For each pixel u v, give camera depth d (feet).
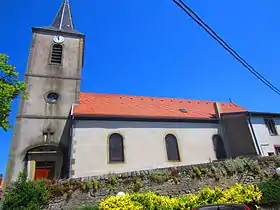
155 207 26.86
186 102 67.10
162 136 48.62
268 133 55.11
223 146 53.47
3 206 25.48
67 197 28.07
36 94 47.50
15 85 39.96
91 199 28.68
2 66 39.40
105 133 44.34
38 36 54.70
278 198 30.68
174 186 32.45
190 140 50.85
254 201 29.96
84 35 58.29
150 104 59.26
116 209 25.29
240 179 36.06
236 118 54.75
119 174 31.48
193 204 27.71
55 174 41.32
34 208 25.27
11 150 40.91
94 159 41.09
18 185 27.27
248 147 51.01
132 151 44.57
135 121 48.14
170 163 46.11
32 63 50.78
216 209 16.92
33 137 43.16
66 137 44.88
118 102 56.18
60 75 51.29
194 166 35.09
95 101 53.67
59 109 47.44
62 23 62.75
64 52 54.60
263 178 37.06
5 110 37.09
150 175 32.35
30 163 40.91
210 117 56.13
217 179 34.76
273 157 40.32
